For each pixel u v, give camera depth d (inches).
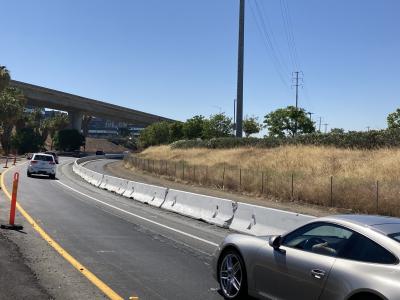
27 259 348.5
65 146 4471.0
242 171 1352.1
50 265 335.6
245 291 260.8
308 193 943.7
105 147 6840.6
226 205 622.5
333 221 223.6
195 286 302.5
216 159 1936.5
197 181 1438.2
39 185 1112.8
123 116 4889.3
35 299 256.2
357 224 213.0
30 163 1409.9
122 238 468.4
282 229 510.9
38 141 4015.8
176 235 512.4
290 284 227.1
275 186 1050.7
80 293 273.1
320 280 209.3
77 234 474.0
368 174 1097.4
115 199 933.8
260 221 548.7
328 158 1445.6
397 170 1088.2
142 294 278.8
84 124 7071.9
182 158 2301.9
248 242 263.4
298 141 1907.0
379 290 182.1
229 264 276.8
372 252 197.8
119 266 346.9
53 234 463.8
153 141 4311.0
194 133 3782.0
